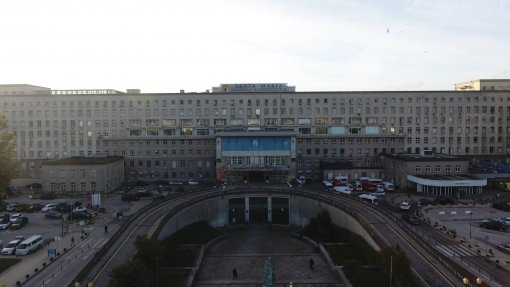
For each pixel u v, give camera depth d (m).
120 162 121.25
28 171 129.75
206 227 87.31
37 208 92.31
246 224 95.88
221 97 128.75
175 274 58.44
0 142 72.38
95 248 64.75
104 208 90.56
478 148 133.50
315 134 125.44
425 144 131.62
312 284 55.88
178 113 128.75
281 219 96.06
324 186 112.19
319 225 80.81
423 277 51.09
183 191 103.50
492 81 141.88
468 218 81.88
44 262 58.41
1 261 59.41
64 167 107.75
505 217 81.75
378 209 81.25
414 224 76.44
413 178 105.81
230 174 115.00
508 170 116.38
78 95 128.75
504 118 134.12
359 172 120.25
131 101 128.75
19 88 138.50
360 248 66.94
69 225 78.94
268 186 105.06
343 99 129.25
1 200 71.62
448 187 100.12
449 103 132.12
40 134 129.75
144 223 74.12
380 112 129.88
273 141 115.50
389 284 52.41
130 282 44.81
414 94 130.75
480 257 59.78
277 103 128.75
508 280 50.62
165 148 125.31
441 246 64.81
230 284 56.31
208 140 124.69
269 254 70.69
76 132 129.25
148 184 123.00
